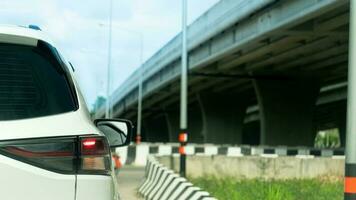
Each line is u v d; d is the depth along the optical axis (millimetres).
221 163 25375
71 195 4160
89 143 4254
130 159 39219
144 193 18562
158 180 17109
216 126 68000
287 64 46656
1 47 4531
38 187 4098
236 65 48312
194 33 46969
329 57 42500
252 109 103938
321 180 23422
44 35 4688
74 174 4184
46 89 4418
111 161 4406
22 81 4406
